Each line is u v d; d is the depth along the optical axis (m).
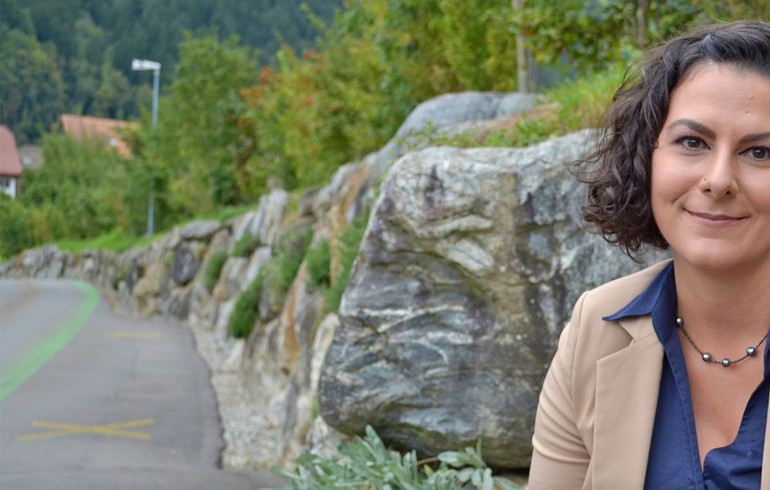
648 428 1.21
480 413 4.03
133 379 11.92
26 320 20.39
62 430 8.16
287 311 9.91
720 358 1.20
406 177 4.14
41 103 125.81
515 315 3.98
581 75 7.04
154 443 7.89
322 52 16.78
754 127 1.08
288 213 15.65
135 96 132.00
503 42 9.95
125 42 136.62
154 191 35.72
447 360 4.09
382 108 12.65
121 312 26.11
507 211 3.97
